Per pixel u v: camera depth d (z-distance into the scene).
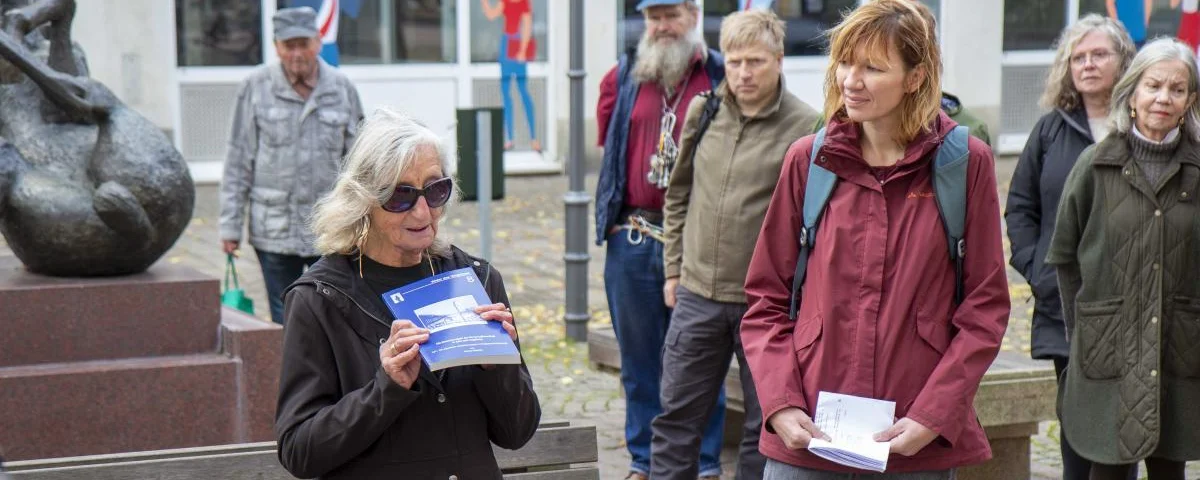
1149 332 4.29
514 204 14.62
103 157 5.19
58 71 5.43
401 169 2.69
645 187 5.43
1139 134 4.30
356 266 2.79
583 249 8.48
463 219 13.48
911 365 3.21
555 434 3.97
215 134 15.75
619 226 5.51
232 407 5.16
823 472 3.29
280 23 6.61
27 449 4.89
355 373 2.72
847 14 3.29
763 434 3.40
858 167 3.27
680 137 5.07
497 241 12.35
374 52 16.33
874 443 3.13
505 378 2.76
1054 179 4.88
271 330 5.21
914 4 3.18
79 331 5.06
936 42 3.20
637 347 5.52
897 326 3.21
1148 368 4.29
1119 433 4.33
